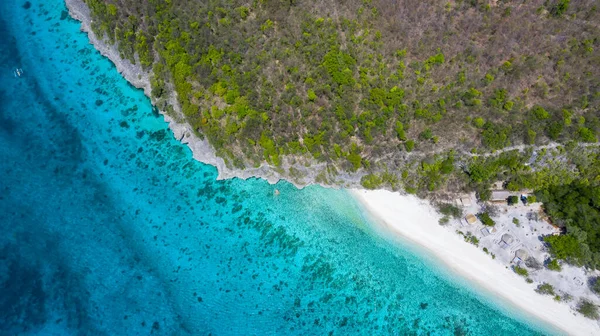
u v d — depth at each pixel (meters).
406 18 47.22
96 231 43.06
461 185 41.03
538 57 43.50
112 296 39.53
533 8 46.62
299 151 43.28
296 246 41.22
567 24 45.16
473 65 44.12
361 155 42.44
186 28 48.72
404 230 40.66
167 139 48.16
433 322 37.06
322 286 39.25
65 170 47.19
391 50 45.16
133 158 47.44
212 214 43.34
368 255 40.19
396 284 38.78
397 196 41.94
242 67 46.06
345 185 42.97
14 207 44.91
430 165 41.00
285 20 48.28
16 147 49.03
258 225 42.44
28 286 40.34
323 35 46.34
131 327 38.00
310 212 42.62
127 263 41.09
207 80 45.56
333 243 41.03
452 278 38.41
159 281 40.06
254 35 47.66
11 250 42.25
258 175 44.53
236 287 39.44
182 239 42.09
